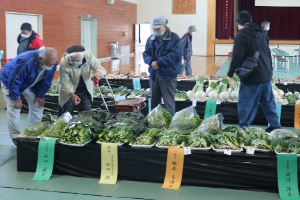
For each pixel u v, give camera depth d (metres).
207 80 6.72
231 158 2.80
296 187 2.69
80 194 2.76
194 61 16.84
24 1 11.36
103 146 3.01
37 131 3.30
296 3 19.94
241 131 3.17
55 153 3.14
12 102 3.79
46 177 3.05
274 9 20.55
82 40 15.62
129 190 2.82
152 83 4.65
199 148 2.85
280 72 11.73
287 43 19.23
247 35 3.88
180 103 5.36
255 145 2.85
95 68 4.01
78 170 3.12
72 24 14.55
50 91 5.91
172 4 20.89
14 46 11.13
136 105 4.21
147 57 4.59
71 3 14.35
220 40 20.52
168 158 2.89
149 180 2.98
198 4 20.47
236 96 5.18
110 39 18.42
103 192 2.79
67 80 3.91
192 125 3.32
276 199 2.64
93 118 3.51
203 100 5.32
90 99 4.20
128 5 20.48
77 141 3.03
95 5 16.50
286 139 3.09
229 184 2.83
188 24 20.80
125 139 3.04
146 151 2.93
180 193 2.75
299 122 4.99
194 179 2.88
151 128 3.40
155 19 4.30
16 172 3.22
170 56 4.35
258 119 5.10
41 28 12.38
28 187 2.89
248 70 3.87
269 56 4.17
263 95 4.27
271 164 2.74
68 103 4.03
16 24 11.18
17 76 3.41
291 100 5.17
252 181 2.79
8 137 4.40
